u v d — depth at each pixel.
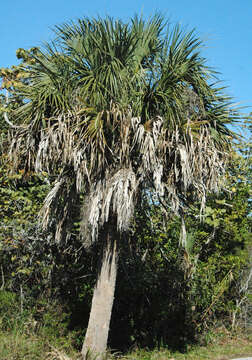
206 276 9.38
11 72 9.36
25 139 6.73
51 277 8.37
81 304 8.42
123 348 8.01
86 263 8.64
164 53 6.52
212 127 6.76
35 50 9.99
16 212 7.89
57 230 6.99
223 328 9.91
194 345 8.70
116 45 6.32
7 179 8.33
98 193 5.93
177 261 9.11
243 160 10.35
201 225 9.81
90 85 6.32
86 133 5.79
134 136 5.88
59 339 7.37
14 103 8.91
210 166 6.25
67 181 6.76
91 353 6.10
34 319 7.89
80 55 6.50
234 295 10.20
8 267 8.48
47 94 6.28
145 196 6.90
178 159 6.23
